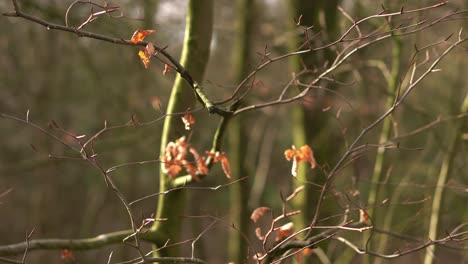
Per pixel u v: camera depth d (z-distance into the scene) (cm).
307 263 472
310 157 313
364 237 527
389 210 590
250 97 570
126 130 830
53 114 981
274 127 874
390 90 543
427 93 744
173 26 670
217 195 1078
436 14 546
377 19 536
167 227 364
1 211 1159
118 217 1104
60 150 909
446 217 635
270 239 707
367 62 557
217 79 853
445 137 683
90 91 1015
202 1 366
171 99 365
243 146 721
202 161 330
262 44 698
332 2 503
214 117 765
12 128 1075
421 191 645
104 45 841
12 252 315
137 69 790
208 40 370
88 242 333
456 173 670
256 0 763
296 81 365
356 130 596
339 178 520
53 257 915
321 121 506
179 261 291
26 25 884
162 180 366
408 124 707
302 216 480
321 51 479
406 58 604
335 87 501
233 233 712
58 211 1107
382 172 541
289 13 512
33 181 1124
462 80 714
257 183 790
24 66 932
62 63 954
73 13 630
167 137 362
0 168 722
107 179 281
